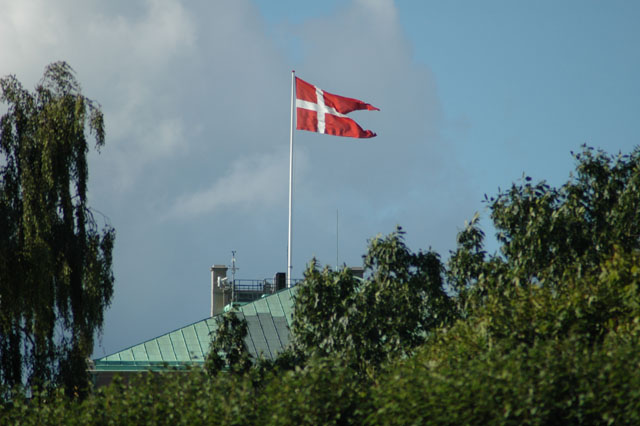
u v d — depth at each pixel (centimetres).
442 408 4953
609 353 4950
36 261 10344
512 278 7769
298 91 16350
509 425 4775
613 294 6209
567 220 8275
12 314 10369
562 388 4822
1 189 11031
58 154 11206
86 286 11031
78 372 10775
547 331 6119
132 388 6194
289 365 9081
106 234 11375
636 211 8412
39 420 6397
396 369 5838
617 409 4656
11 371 10475
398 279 8925
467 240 8712
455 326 6794
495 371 4991
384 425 5203
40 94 11638
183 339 14388
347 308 8894
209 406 5716
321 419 5416
